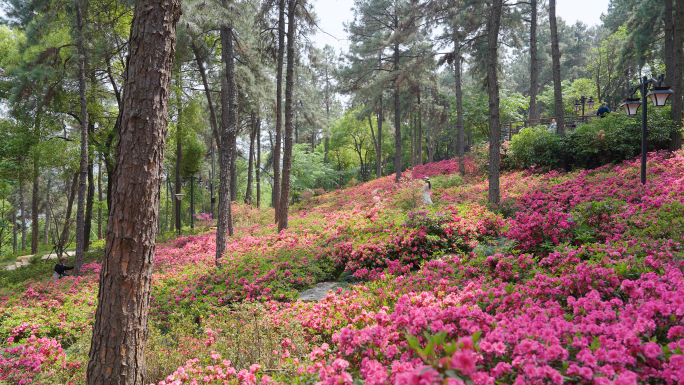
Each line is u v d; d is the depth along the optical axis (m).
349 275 9.45
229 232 18.95
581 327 2.95
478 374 2.19
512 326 2.89
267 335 5.16
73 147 20.22
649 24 26.09
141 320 3.77
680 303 2.97
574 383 2.31
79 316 8.54
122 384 3.58
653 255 4.98
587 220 7.46
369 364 2.84
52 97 19.06
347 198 25.88
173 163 38.38
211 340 5.32
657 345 2.45
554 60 18.69
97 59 16.11
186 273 11.54
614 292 3.94
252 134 32.47
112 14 18.62
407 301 4.14
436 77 28.98
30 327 7.83
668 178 10.60
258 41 18.67
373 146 54.06
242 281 9.22
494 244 9.53
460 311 3.24
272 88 23.59
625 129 15.44
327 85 46.25
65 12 16.36
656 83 10.09
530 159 18.62
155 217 3.89
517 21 21.62
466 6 20.48
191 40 16.11
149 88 3.79
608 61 39.16
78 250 14.58
